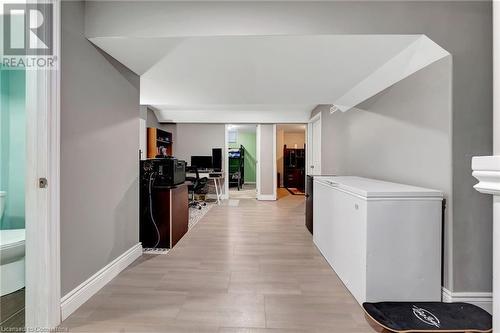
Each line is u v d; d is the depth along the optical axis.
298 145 10.43
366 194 1.69
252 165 11.00
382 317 1.54
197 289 1.99
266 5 1.83
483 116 1.72
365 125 3.07
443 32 1.76
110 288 2.00
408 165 2.17
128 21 1.84
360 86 2.93
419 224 1.71
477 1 1.76
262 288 2.01
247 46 1.99
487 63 1.74
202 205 5.91
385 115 2.57
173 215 3.03
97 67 1.98
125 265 2.38
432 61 1.89
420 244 1.71
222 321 1.60
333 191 2.35
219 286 2.04
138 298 1.85
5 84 2.36
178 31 1.83
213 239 3.31
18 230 2.23
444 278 1.75
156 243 2.96
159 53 2.12
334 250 2.32
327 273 2.29
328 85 2.94
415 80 2.09
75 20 1.74
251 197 7.35
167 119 6.25
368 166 2.97
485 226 1.71
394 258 1.70
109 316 1.64
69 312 1.64
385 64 2.30
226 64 2.35
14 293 1.95
